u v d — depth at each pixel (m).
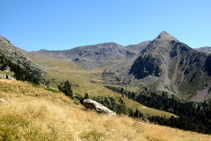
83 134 6.46
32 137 4.67
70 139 5.31
